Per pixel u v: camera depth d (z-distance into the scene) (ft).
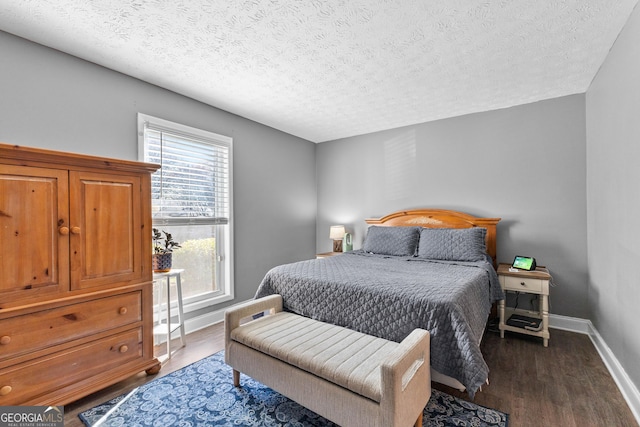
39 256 5.47
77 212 5.95
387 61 7.66
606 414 5.62
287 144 14.01
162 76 8.41
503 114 10.91
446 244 10.15
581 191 9.66
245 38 6.62
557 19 5.99
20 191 5.28
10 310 5.11
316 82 8.84
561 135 9.96
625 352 6.34
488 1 5.47
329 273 7.86
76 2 5.42
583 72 8.27
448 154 12.00
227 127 11.16
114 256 6.49
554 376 6.95
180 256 9.89
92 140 7.61
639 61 5.49
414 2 5.49
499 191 10.99
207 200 10.49
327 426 5.35
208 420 5.52
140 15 5.82
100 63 7.68
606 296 7.66
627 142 6.15
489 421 5.42
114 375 6.39
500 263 10.85
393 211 13.38
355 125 12.94
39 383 5.43
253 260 12.15
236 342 6.49
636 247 5.78
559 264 9.99
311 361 5.16
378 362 5.06
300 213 14.70
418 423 5.02
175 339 9.17
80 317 5.95
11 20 5.94
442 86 9.16
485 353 8.18
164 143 9.25
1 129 6.29
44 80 6.85
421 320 5.72
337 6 5.58
